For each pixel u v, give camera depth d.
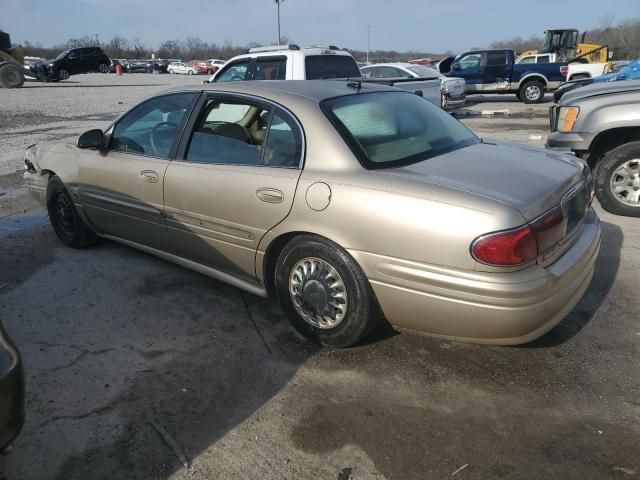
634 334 3.28
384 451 2.42
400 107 3.59
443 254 2.57
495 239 2.45
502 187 2.69
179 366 3.09
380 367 3.03
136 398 2.82
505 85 19.17
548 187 2.78
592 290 3.85
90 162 4.37
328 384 2.90
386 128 3.26
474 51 19.36
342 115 3.17
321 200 2.90
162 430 2.59
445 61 20.48
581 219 3.12
